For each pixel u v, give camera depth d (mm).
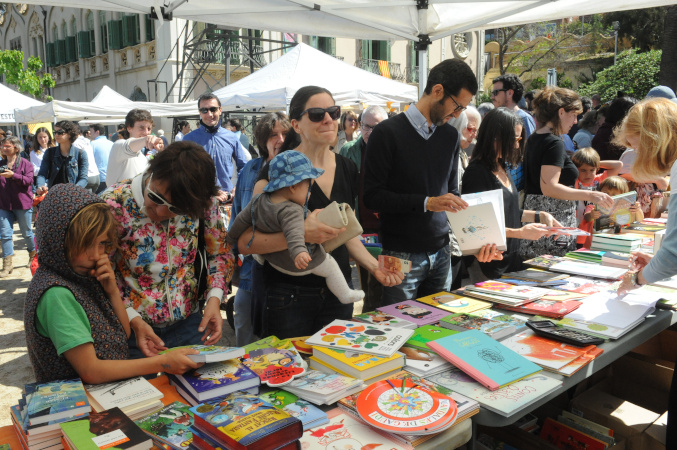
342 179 2236
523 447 2113
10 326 4750
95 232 1535
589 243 3832
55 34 23672
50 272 1582
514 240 3096
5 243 6480
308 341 1839
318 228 1879
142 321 1908
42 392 1450
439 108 2439
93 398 1518
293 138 2420
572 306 2268
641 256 2295
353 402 1522
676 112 2027
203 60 15172
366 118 4465
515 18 4707
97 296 1678
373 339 1830
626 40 28969
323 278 2176
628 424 2303
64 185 1585
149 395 1524
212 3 3910
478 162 2924
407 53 21438
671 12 12078
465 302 2424
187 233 2004
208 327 2049
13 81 17953
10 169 6496
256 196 2018
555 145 3354
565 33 31109
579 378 1759
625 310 2199
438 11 4551
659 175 2082
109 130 20375
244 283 3115
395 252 2664
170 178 1686
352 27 4625
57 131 6090
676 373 1940
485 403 1506
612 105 5328
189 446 1339
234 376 1601
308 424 1423
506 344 1938
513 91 5004
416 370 1719
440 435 1395
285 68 7730
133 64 18438
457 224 2434
